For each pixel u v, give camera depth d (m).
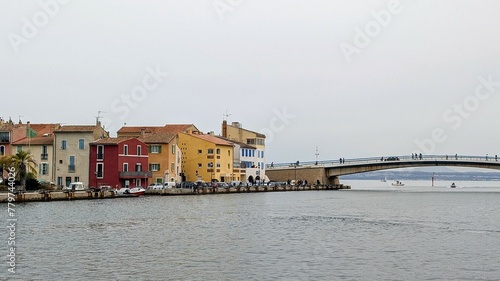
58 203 91.19
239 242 50.53
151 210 81.69
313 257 43.28
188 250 45.97
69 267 38.97
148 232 56.78
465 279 36.50
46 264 39.81
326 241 51.75
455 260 42.53
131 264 40.19
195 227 61.59
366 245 49.50
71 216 70.44
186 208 87.06
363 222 69.69
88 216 70.81
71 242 49.38
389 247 48.50
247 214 78.81
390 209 93.88
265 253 44.84
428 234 57.69
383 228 63.06
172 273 37.56
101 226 60.94
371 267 39.78
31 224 61.50
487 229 62.66
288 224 66.12
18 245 47.34
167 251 45.41
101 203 93.88
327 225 65.56
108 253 44.22
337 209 91.81
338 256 43.78
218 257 42.97
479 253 45.66
